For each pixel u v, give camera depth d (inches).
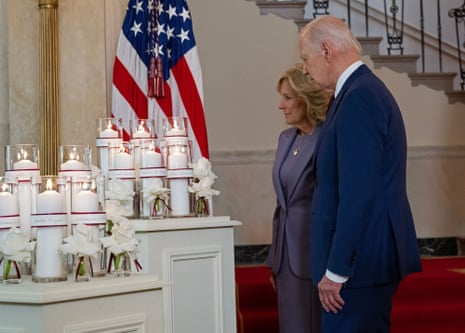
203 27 258.5
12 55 166.2
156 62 169.8
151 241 116.8
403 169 114.3
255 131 259.0
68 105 168.2
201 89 173.8
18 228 94.2
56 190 90.0
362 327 111.3
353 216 107.6
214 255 125.4
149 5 172.2
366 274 109.9
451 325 194.5
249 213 255.6
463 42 294.8
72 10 169.5
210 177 133.6
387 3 294.7
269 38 261.6
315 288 132.4
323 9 290.8
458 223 267.1
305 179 133.1
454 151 268.2
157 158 127.3
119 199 121.7
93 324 84.1
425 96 269.0
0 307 82.4
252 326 186.5
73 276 90.3
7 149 113.0
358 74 115.7
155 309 90.8
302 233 133.5
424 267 226.4
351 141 109.2
